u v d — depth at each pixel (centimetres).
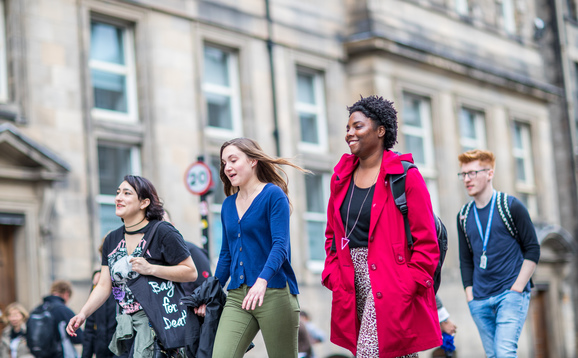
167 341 579
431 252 511
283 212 555
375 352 514
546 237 2702
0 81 1443
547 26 3378
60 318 984
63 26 1533
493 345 729
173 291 597
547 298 2808
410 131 2369
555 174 3338
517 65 2889
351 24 2212
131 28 1695
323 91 2147
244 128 1905
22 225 1419
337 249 537
